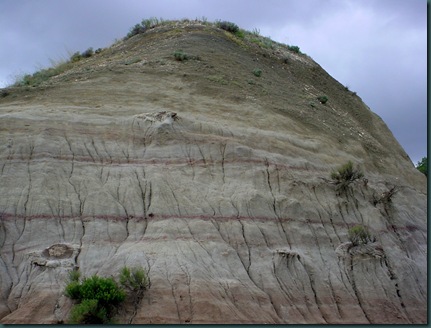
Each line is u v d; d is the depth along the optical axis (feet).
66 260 61.87
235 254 68.03
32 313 55.93
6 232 63.67
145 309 58.29
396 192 92.12
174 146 79.10
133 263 62.49
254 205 74.54
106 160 75.15
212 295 61.00
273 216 74.69
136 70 104.78
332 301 68.85
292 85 124.98
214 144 81.00
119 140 78.23
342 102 137.59
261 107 98.84
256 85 110.83
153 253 64.34
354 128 116.16
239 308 61.67
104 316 55.88
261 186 77.92
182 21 150.92
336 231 78.28
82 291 57.16
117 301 57.82
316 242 75.00
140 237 66.95
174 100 92.84
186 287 61.11
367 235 78.89
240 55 128.67
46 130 75.87
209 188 75.46
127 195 71.05
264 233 71.97
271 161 81.97
